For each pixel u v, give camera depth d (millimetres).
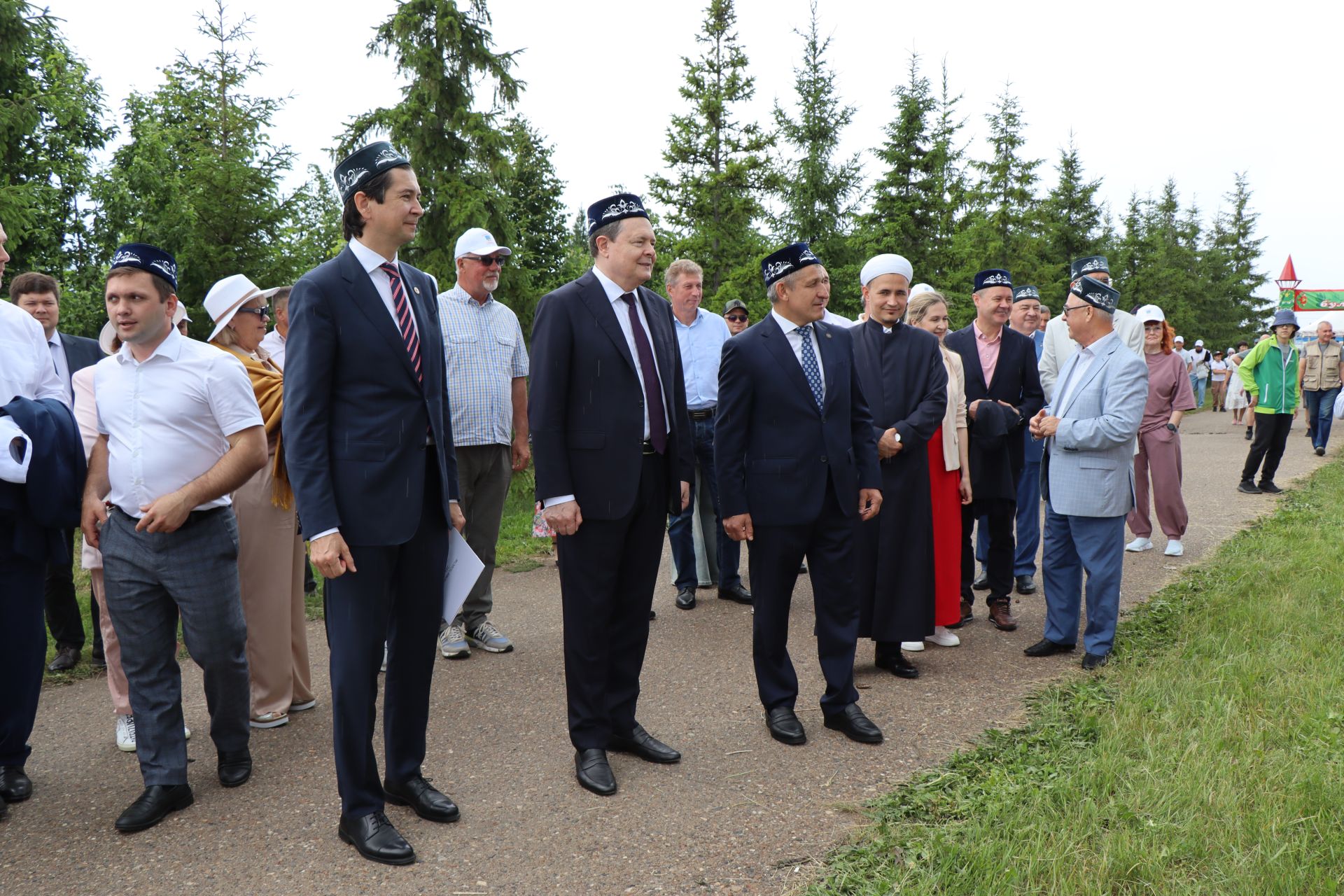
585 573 3467
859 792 3363
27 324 3604
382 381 2965
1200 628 4988
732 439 3893
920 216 22516
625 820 3180
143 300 3252
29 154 11508
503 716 4207
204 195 11484
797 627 5590
